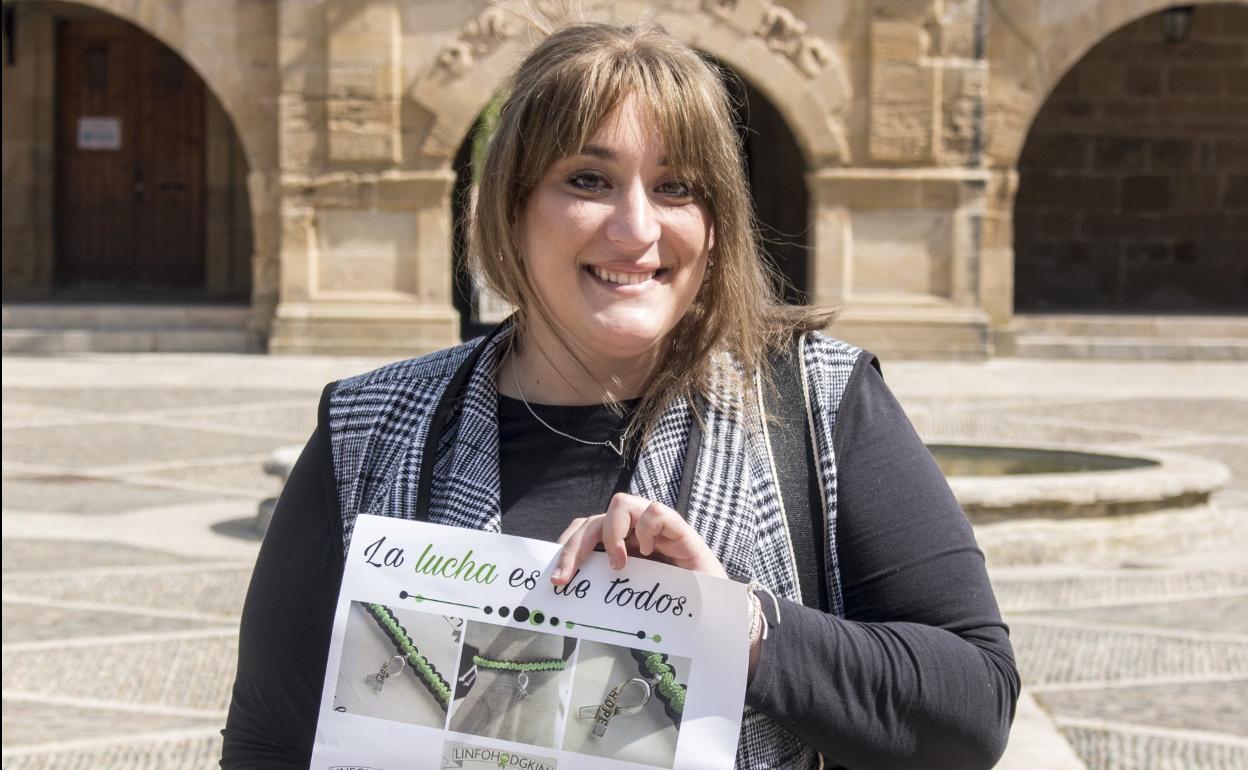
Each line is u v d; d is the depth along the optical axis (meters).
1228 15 24.03
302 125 19.53
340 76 19.41
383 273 19.73
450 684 1.85
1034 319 21.09
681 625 1.82
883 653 1.83
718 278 2.00
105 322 20.36
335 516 2.03
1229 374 19.16
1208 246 24.45
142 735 5.43
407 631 1.87
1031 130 24.34
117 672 6.26
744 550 1.91
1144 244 24.48
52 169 24.25
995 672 1.88
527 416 2.05
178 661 6.44
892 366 19.22
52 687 6.03
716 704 1.80
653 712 1.81
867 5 19.50
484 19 19.33
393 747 1.85
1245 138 24.28
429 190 19.58
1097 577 8.22
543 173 1.94
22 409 15.13
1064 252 24.52
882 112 19.56
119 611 7.33
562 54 1.95
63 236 24.61
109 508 10.38
